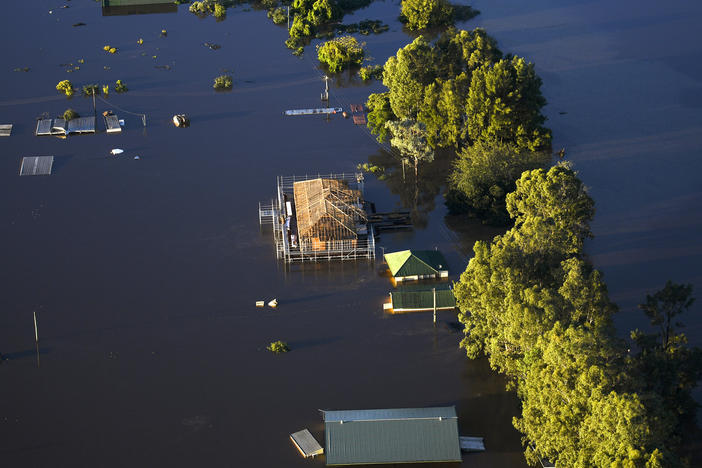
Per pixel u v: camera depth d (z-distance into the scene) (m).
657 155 198.12
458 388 132.12
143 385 133.62
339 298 153.88
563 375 105.44
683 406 119.62
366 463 116.50
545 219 143.38
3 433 124.50
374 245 167.50
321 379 134.75
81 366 137.50
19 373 135.88
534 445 117.62
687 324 144.50
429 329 145.75
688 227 171.62
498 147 181.12
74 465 119.12
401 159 199.88
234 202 183.38
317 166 196.75
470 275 131.12
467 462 117.62
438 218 177.88
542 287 127.19
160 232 173.25
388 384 133.38
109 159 199.75
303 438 122.12
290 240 168.88
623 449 95.31
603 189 185.25
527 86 189.88
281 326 146.88
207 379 134.88
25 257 165.12
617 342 109.88
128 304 152.12
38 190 187.25
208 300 153.38
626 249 165.38
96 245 169.12
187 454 120.62
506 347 125.75
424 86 198.25
